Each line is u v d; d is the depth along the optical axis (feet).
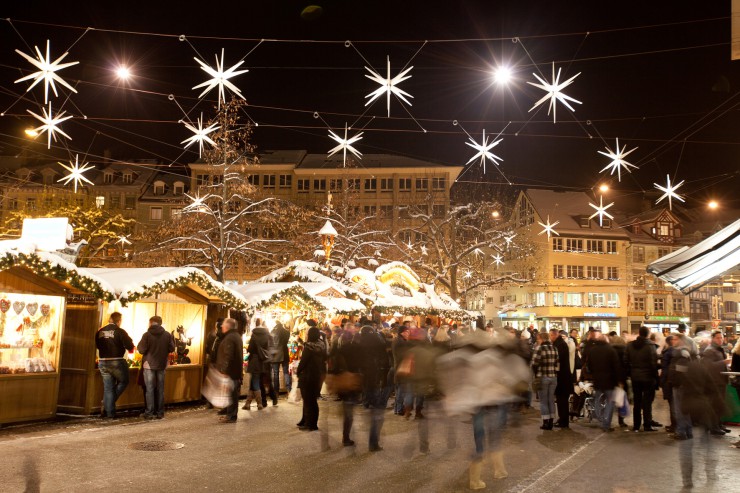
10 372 37.40
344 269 80.28
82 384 42.22
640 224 227.81
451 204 209.97
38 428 36.32
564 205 225.97
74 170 48.44
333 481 24.85
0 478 24.07
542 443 35.32
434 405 45.83
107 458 28.09
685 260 42.75
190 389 49.83
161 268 46.01
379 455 30.19
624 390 40.86
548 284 213.87
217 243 114.21
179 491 22.86
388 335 53.78
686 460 25.23
